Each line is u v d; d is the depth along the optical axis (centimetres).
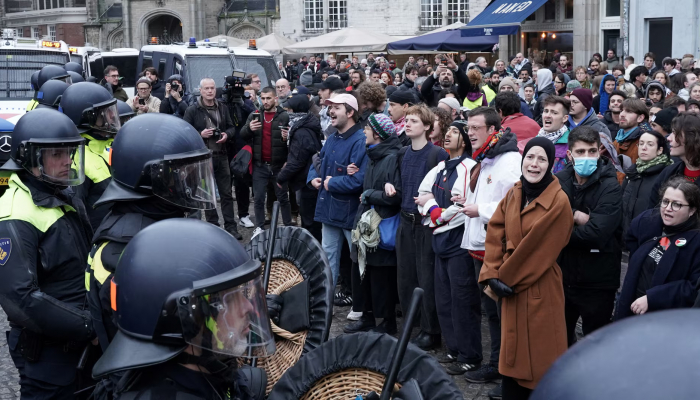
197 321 194
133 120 296
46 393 336
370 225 563
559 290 400
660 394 75
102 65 2066
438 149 537
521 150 588
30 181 337
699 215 409
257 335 207
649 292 408
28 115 343
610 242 455
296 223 981
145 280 195
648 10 1784
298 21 3806
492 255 409
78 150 348
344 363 259
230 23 5047
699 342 79
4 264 318
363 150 602
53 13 5691
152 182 284
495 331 499
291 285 337
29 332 331
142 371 202
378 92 668
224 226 935
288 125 877
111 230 281
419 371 243
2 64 1234
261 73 1388
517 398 409
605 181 446
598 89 1128
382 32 3650
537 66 1405
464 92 944
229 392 218
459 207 493
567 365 85
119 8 5441
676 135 487
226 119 933
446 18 3528
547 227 387
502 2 2156
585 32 2041
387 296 582
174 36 5347
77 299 344
